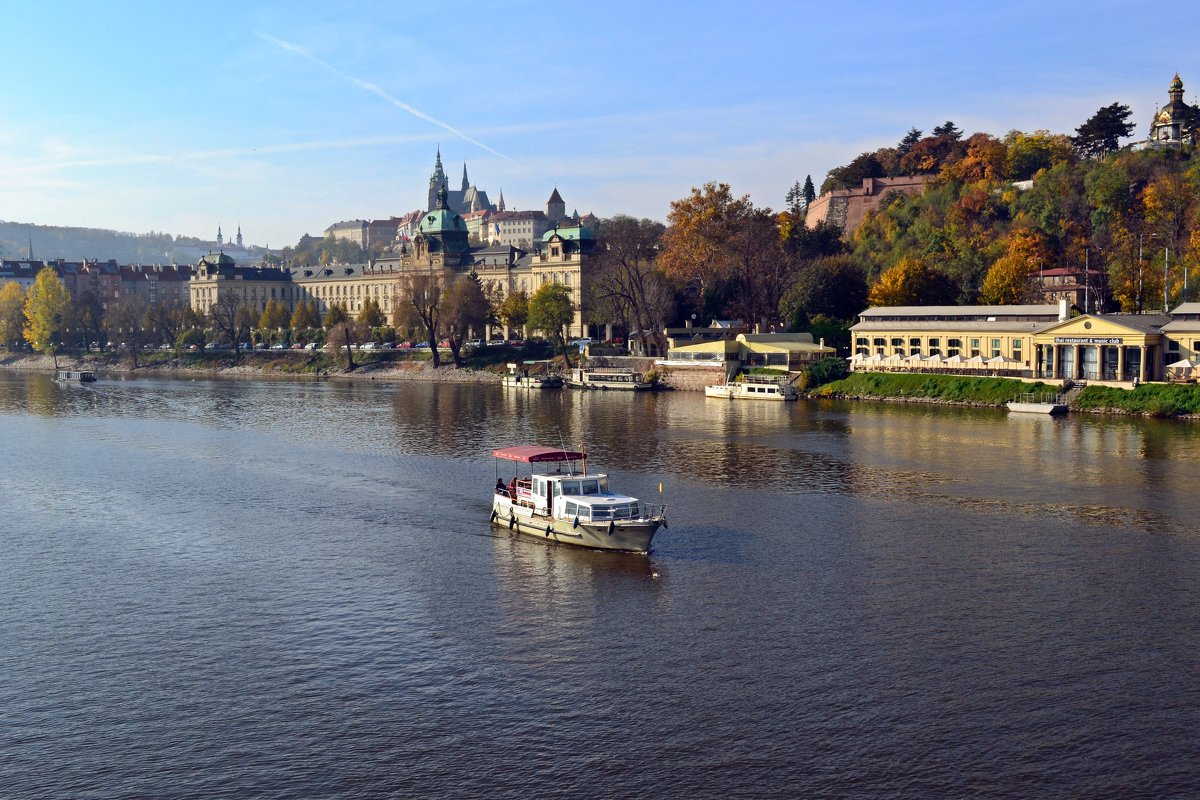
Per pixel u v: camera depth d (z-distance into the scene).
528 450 94.94
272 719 53.59
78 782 47.81
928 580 73.56
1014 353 186.38
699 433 147.00
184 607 70.44
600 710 53.78
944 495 101.00
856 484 106.94
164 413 187.62
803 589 72.00
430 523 93.38
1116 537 84.50
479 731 51.91
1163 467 113.38
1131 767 47.66
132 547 85.88
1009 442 132.88
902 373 194.50
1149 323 169.25
